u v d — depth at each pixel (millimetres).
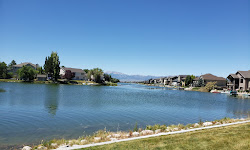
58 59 103000
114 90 71500
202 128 13297
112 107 29250
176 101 41688
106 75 146000
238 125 13859
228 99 49188
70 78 111625
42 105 28078
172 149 8992
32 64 130500
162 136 11344
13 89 52062
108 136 12898
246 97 56375
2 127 16156
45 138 13523
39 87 64250
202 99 48156
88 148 9188
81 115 22250
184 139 10492
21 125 17000
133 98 44656
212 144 9594
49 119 19641
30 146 11719
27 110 23922
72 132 15305
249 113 27547
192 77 133000
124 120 20531
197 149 9000
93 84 102375
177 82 143875
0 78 102625
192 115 24922
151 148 9133
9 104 27812
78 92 53688
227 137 10617
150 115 23859
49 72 102750
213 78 101812
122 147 9297
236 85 77688
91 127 17125
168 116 23672
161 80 175125
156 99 44625
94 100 37219
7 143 12273
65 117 20844
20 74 94938
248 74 73625
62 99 36062
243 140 10031
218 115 25500
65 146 10273
